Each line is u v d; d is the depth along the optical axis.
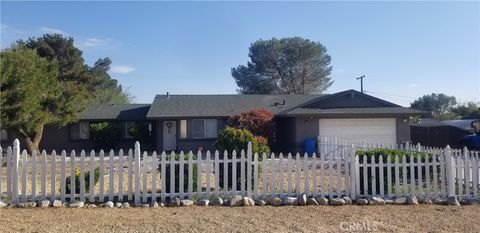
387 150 11.10
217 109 27.86
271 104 29.31
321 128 24.95
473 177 9.70
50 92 24.36
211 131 27.30
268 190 10.06
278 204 9.04
